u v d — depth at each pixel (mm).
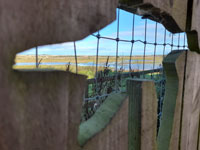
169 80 894
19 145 341
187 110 938
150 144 739
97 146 525
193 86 953
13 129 329
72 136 442
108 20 478
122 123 588
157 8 614
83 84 448
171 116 874
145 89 674
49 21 365
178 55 842
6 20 301
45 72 375
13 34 311
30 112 356
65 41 396
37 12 343
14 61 324
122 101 586
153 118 732
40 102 371
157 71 1676
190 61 899
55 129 400
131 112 707
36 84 363
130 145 730
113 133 565
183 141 949
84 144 493
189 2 783
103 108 608
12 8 306
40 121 374
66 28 395
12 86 322
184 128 941
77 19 413
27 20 329
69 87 422
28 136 356
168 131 881
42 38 357
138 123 687
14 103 327
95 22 449
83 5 422
